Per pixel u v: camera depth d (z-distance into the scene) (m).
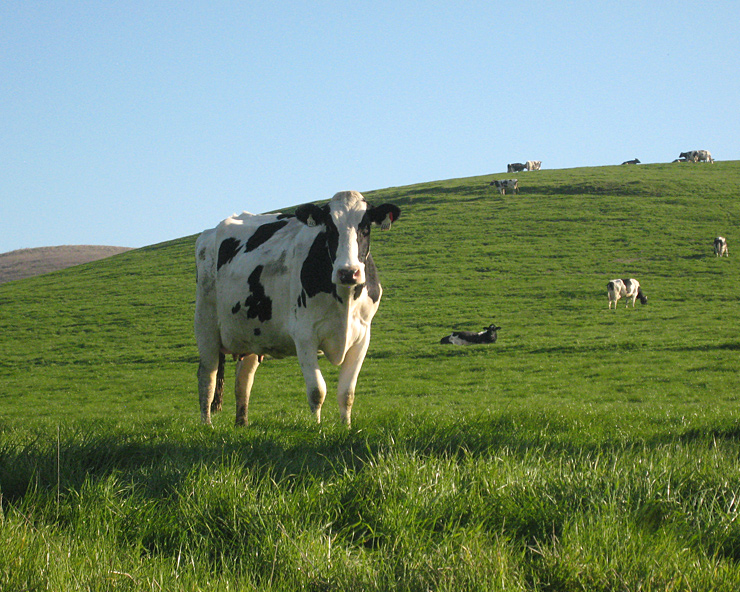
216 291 10.19
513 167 93.50
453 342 29.52
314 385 8.52
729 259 45.88
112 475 4.74
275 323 9.33
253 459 5.54
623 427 8.19
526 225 58.16
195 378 26.17
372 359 27.64
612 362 24.23
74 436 6.31
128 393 24.11
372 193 82.25
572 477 4.64
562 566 3.45
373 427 7.10
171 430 7.45
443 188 77.56
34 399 23.42
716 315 32.09
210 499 4.30
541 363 24.88
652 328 30.03
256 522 4.04
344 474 4.78
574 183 72.50
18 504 4.50
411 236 57.34
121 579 3.30
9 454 5.44
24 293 51.19
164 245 71.44
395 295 41.28
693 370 22.14
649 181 70.88
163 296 46.41
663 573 3.37
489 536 3.93
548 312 35.62
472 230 57.81
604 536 3.70
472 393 20.39
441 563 3.48
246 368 10.20
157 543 3.94
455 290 41.59
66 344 35.19
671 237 52.03
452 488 4.50
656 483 4.53
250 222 10.44
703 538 3.94
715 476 4.76
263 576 3.48
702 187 67.44
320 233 8.79
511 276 44.53
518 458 5.38
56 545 3.63
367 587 3.31
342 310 8.51
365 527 4.20
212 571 3.57
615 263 46.41
